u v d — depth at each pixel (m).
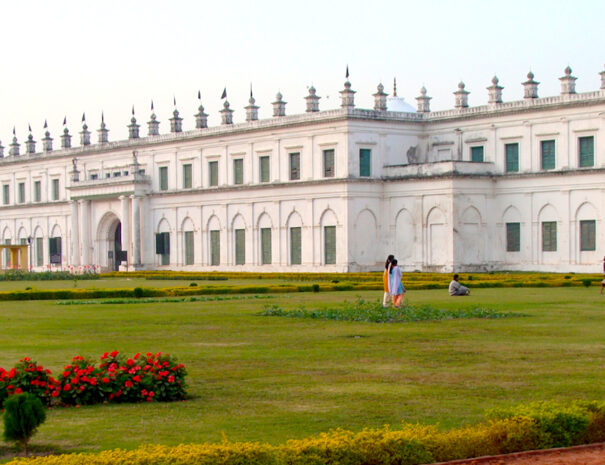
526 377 21.08
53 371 22.58
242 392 19.83
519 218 77.94
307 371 22.38
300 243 86.81
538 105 76.06
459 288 47.94
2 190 125.75
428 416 17.19
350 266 81.69
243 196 92.38
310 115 84.94
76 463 12.27
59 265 114.69
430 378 21.14
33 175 119.75
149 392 19.05
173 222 100.12
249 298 48.06
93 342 28.28
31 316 37.72
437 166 78.38
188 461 12.54
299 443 13.45
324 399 18.92
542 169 76.38
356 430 16.19
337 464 13.16
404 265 81.69
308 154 85.69
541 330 30.20
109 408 18.45
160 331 31.36
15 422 14.75
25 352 26.02
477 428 14.62
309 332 30.62
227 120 95.44
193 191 97.31
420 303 42.03
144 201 102.38
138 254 101.50
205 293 52.28
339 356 24.81
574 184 73.88
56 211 115.44
